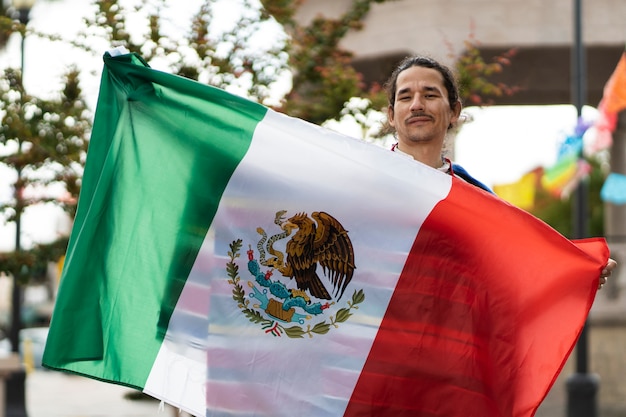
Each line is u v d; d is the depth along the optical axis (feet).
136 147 13.37
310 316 13.07
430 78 14.40
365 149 13.30
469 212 13.05
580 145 41.37
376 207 13.16
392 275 13.08
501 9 53.31
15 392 45.73
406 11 53.16
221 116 13.34
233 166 13.28
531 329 12.91
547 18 53.78
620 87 39.93
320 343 13.03
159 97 13.41
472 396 12.91
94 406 55.26
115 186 13.28
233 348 13.05
